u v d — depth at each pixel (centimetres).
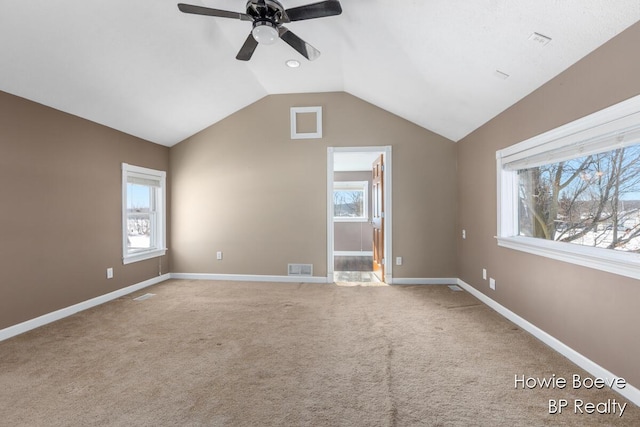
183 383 195
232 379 200
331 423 158
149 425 158
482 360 222
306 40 312
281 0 250
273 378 201
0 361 223
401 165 441
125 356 230
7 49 229
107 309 337
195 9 211
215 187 471
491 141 333
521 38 207
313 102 452
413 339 258
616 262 176
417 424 158
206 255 473
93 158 352
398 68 314
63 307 315
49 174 303
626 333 176
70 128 324
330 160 450
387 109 437
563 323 227
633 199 186
